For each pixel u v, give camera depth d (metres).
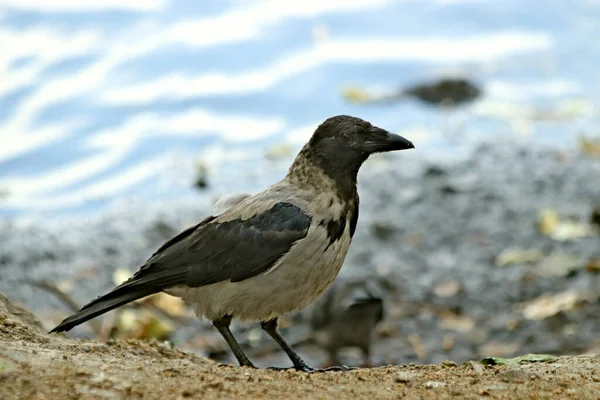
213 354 12.52
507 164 17.52
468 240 15.38
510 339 12.86
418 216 16.02
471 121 19.19
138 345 8.53
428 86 19.97
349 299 11.66
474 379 7.11
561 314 13.23
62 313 13.28
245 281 8.35
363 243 15.32
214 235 8.45
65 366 6.60
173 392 6.29
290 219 8.32
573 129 18.84
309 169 8.59
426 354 12.55
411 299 13.91
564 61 21.22
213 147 18.11
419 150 18.22
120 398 6.11
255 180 17.11
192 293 8.56
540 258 14.72
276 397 6.38
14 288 13.91
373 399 6.47
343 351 12.67
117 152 17.94
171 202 16.61
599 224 15.41
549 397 6.73
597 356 8.12
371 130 8.56
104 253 15.03
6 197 16.77
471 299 13.90
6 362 6.53
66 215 16.22
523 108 19.67
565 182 16.84
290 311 8.56
